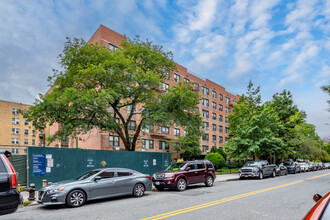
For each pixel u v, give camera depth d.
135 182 11.06
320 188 13.77
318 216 2.77
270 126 28.45
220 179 20.31
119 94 17.44
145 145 38.53
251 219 6.80
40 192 9.07
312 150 40.81
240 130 28.05
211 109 54.12
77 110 16.09
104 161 15.87
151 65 21.50
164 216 7.16
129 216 7.26
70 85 18.88
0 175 5.39
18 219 7.33
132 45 21.36
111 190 10.20
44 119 17.38
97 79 17.62
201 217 7.01
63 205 9.41
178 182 13.27
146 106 19.92
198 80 51.44
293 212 7.66
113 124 18.03
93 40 35.75
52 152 13.73
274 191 12.45
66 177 14.05
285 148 31.80
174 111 19.23
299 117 38.00
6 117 53.22
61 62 19.22
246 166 22.20
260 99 32.69
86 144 35.31
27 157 12.98
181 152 41.09
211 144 52.59
